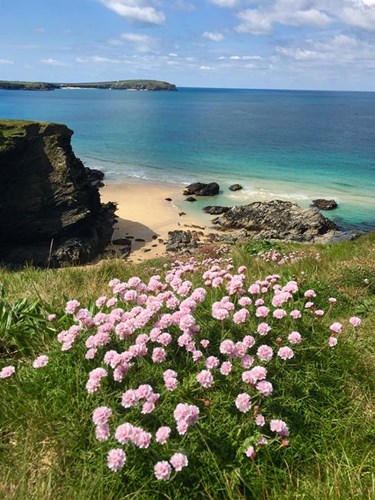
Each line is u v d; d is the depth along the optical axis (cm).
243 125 12444
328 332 556
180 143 8744
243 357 433
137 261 3184
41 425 416
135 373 454
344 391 477
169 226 3981
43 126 3681
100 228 3681
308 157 7288
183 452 369
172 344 498
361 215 4206
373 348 574
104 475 366
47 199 3344
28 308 675
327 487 354
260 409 416
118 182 5503
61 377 465
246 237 3606
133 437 349
